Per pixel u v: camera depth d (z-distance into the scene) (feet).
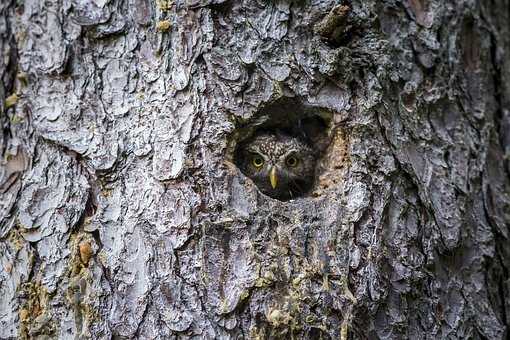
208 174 16.01
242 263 15.62
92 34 17.10
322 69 16.76
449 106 18.42
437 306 16.98
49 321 16.12
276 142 19.81
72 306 16.02
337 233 16.01
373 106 16.80
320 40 16.89
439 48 18.40
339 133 16.89
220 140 16.21
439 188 17.57
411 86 17.78
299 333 15.38
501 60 19.89
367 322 15.87
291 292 15.47
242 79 16.56
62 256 16.30
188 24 16.74
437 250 17.17
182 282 15.62
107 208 16.26
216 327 15.38
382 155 16.67
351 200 16.26
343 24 16.75
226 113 16.39
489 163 18.89
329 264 15.79
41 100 17.12
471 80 19.20
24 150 17.16
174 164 16.07
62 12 17.33
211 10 16.78
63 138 16.72
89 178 16.53
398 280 16.39
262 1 17.06
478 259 17.89
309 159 19.31
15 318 16.38
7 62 17.61
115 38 17.08
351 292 15.72
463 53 19.20
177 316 15.48
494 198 18.62
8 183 17.10
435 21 18.53
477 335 17.39
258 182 20.08
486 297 17.78
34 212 16.62
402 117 17.48
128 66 16.92
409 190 17.03
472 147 18.42
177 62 16.63
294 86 16.72
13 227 16.80
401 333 16.25
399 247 16.52
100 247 16.17
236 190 16.10
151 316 15.62
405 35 18.15
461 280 17.61
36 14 17.52
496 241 18.30
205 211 15.87
